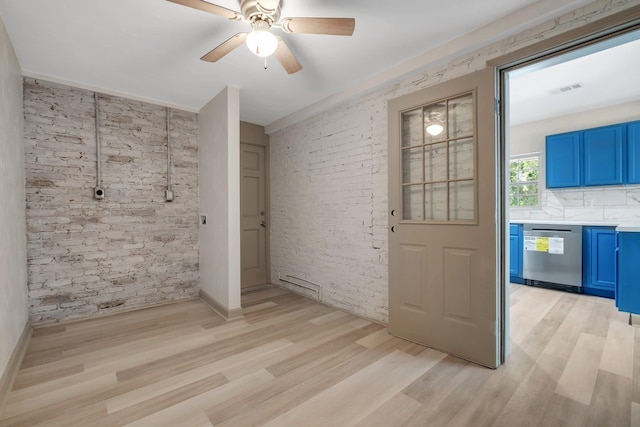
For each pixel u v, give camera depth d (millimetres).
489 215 2002
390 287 2570
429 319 2303
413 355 2180
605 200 4027
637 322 2771
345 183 3201
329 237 3406
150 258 3379
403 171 2564
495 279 1985
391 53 2355
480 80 2043
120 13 1833
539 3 1750
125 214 3213
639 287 2656
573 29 1693
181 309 3270
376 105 2863
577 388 1749
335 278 3326
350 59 2447
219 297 3164
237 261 3031
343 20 1606
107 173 3102
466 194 2219
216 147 3227
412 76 2545
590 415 1517
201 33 2061
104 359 2133
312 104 3484
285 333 2604
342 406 1605
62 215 2850
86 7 1768
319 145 3535
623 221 3877
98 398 1677
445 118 2281
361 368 1999
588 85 3293
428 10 1835
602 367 1981
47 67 2562
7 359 1847
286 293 3916
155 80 2844
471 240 2082
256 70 2637
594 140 3928
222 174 3092
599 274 3607
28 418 1510
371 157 2924
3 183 1904
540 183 4555
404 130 2568
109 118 3115
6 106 2002
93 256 3018
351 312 3121
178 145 3590
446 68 2312
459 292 2139
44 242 2752
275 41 1698
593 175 3934
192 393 1724
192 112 3699
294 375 1917
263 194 4445
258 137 4348
